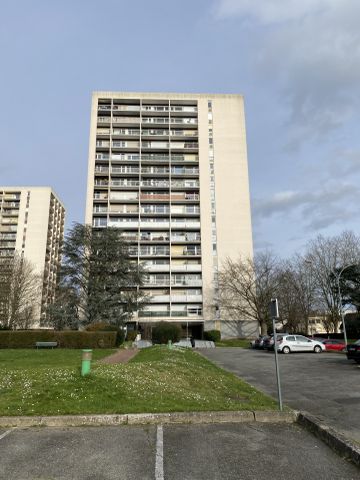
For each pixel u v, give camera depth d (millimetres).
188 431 6363
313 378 13750
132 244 63250
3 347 29531
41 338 29969
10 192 96688
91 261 44000
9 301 56000
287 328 53531
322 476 4477
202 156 68062
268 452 5328
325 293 46125
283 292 51406
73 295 41688
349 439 5516
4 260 60406
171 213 64750
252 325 58469
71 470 4625
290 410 7445
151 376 10867
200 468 4707
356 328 43781
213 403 8039
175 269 61906
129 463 4867
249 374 15445
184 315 60156
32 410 7102
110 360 18500
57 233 102688
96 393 8227
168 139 69500
